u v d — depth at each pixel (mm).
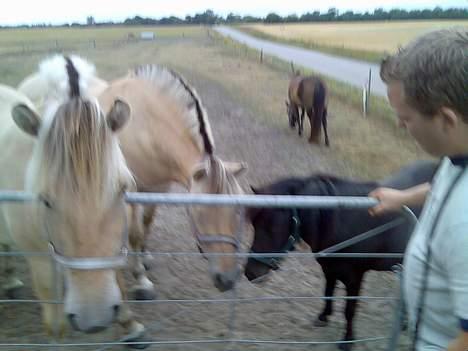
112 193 2074
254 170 8461
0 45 40500
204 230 3143
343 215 3451
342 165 8891
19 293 4059
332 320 4020
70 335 3479
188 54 35594
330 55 33688
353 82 19766
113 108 2262
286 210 3375
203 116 3598
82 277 2082
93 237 2041
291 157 9398
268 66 27359
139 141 3754
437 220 1272
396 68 1268
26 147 2695
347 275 3584
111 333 3537
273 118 13344
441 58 1163
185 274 4648
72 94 2232
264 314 4008
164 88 3807
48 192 2014
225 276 3131
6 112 3295
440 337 1375
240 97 16609
